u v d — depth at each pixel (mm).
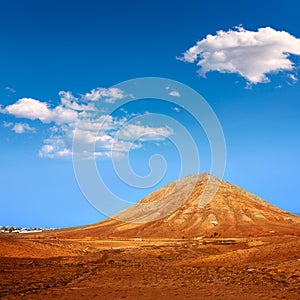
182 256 68750
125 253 74500
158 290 37031
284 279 41344
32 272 49344
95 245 93250
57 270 51406
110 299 32812
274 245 60594
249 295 33625
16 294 34438
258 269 48781
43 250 69562
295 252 55094
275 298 31969
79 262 61156
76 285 40125
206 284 39938
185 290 36812
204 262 57719
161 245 92062
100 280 43438
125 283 41344
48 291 36406
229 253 60688
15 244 68438
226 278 43375
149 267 54656
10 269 51125
